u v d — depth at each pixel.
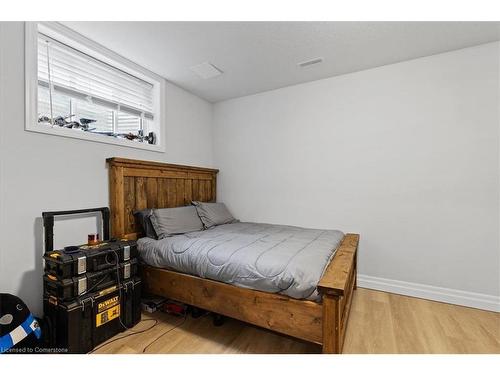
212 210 2.82
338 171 2.56
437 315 1.86
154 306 1.95
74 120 1.95
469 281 2.02
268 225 2.78
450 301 2.06
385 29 1.77
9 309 1.27
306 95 2.72
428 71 2.15
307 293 1.28
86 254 1.48
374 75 2.37
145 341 1.56
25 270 1.55
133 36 1.85
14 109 1.49
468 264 2.03
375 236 2.38
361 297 2.19
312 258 1.50
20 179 1.53
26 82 1.53
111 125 2.24
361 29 1.77
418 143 2.20
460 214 2.05
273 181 2.95
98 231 1.99
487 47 1.95
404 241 2.26
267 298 1.40
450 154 2.08
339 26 1.74
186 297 1.74
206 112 3.29
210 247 1.75
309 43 1.95
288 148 2.84
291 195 2.83
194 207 2.66
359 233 2.46
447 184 2.09
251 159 3.10
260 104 3.02
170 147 2.70
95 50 1.93
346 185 2.52
